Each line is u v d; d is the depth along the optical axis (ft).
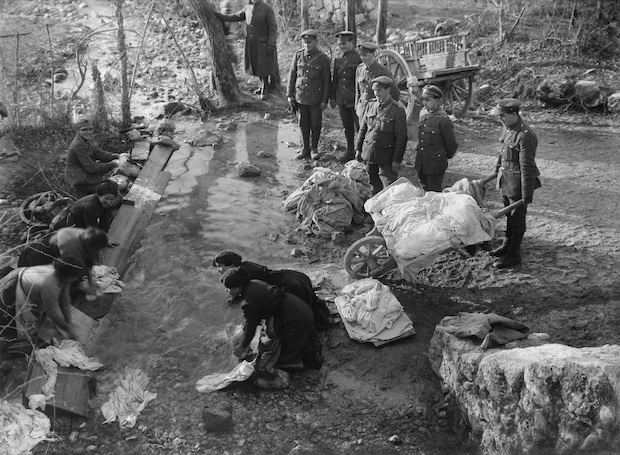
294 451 17.92
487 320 19.39
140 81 41.27
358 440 18.44
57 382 19.29
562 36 43.78
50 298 19.74
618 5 43.01
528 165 22.80
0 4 51.75
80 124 27.55
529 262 25.02
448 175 31.73
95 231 21.35
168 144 33.76
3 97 36.70
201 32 47.67
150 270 25.02
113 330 21.95
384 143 26.84
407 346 21.54
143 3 49.70
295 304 20.15
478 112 38.86
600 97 38.09
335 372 20.68
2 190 29.37
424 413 19.31
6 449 17.52
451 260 25.48
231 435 18.49
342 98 32.09
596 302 22.75
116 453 17.95
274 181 31.37
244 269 19.83
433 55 36.27
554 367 14.93
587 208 28.55
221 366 20.77
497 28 45.98
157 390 19.88
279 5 47.57
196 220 28.12
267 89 40.27
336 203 27.66
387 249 22.93
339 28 47.42
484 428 17.48
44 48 43.42
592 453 14.02
